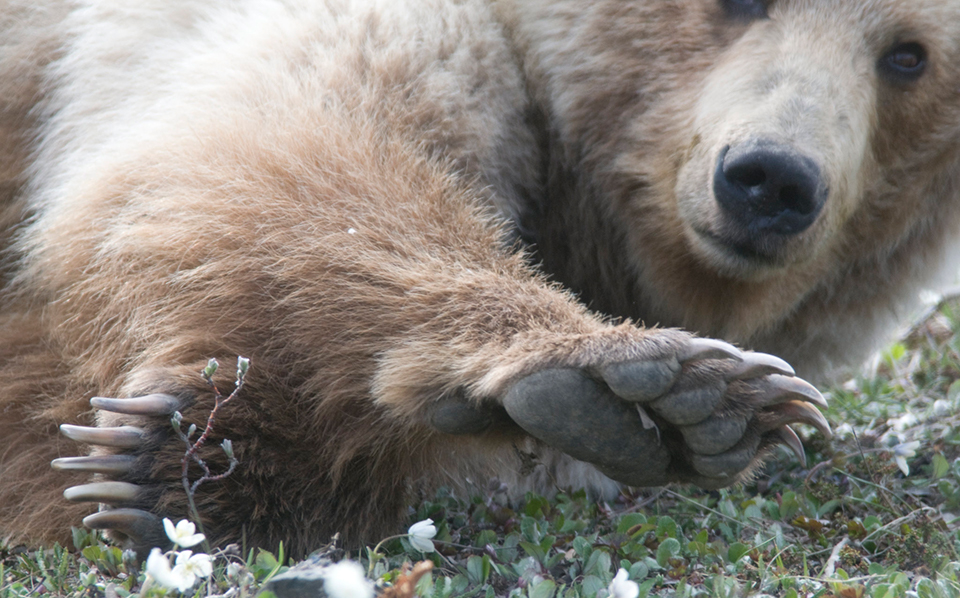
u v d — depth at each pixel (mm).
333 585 3775
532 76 7672
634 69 7398
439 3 7379
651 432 5520
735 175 6484
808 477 7750
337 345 6078
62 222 6984
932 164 7922
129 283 6504
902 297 8789
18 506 6887
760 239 6625
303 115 6664
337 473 6152
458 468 7004
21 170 8664
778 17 6949
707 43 7164
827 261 8047
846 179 7008
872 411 9266
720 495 7512
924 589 5371
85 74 8188
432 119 6934
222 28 7547
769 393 5516
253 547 5988
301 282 6184
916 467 8203
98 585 5164
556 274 8188
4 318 7820
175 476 5801
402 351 5891
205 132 6715
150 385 5910
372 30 7094
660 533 6371
